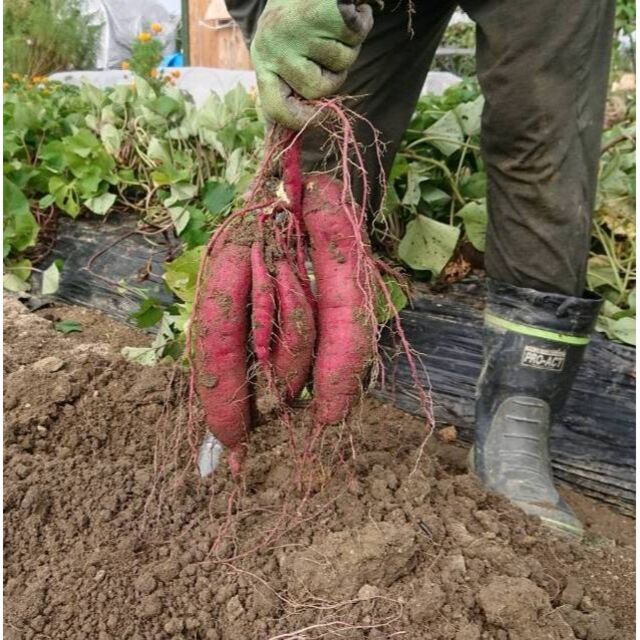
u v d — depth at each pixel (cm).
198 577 140
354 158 183
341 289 130
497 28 148
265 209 132
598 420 195
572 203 159
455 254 247
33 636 130
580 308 166
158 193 296
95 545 149
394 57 180
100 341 262
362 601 134
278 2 125
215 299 129
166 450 179
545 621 132
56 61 1009
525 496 168
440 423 214
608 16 158
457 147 258
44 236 319
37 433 186
